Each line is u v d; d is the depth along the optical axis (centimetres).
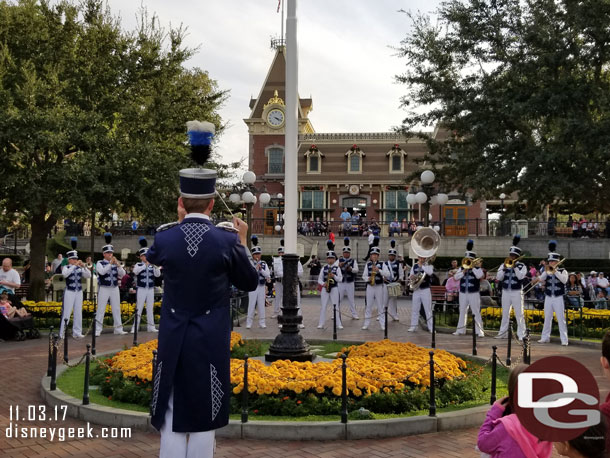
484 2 1873
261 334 1564
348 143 4588
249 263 393
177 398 361
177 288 374
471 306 1545
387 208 4447
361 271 3309
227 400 375
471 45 1872
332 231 4056
